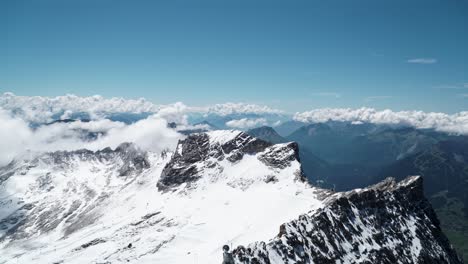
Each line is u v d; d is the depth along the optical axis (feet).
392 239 605.31
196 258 640.17
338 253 515.50
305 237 504.02
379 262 544.21
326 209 569.64
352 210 602.44
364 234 575.79
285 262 457.68
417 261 594.65
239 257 430.61
